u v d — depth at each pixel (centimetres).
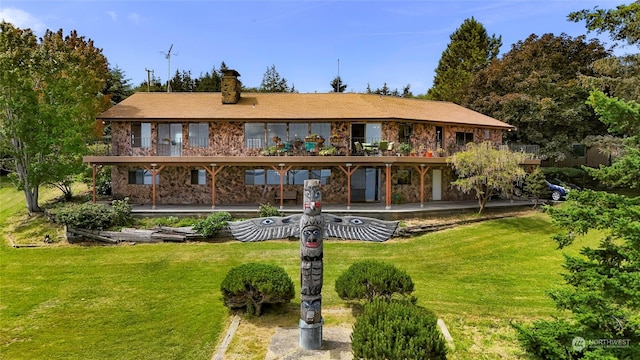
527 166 2756
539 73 3394
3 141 2288
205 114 2536
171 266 1625
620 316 667
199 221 1995
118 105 2662
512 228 2100
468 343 984
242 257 1714
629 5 1021
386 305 880
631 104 677
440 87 5756
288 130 2588
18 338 1091
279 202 2581
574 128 3231
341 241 1916
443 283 1414
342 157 2262
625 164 683
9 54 2250
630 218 630
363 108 2662
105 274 1553
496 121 3012
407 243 1881
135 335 1091
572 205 722
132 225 2048
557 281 1420
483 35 6088
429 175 2684
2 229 2167
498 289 1354
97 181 2783
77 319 1196
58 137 2341
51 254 1781
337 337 1023
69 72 2562
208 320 1147
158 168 2397
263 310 1191
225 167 2581
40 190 2969
